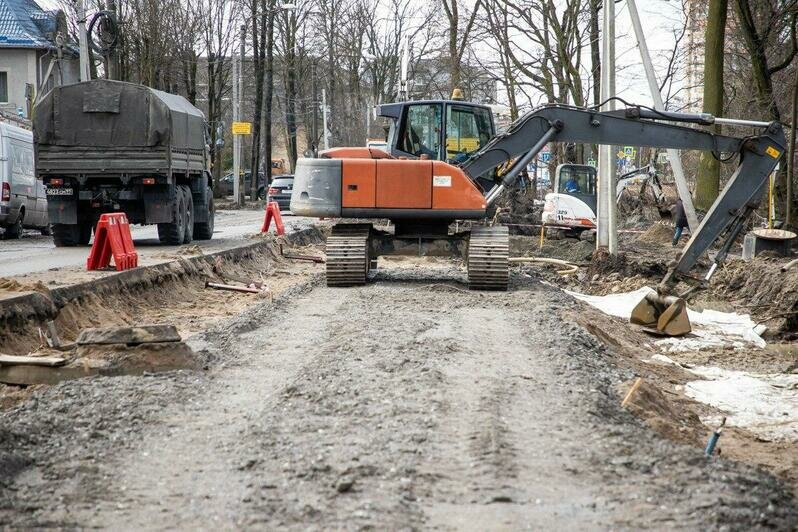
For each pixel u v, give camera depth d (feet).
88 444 23.34
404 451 22.35
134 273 53.26
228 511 19.03
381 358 32.60
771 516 19.24
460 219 56.39
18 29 175.22
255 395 28.50
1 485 20.66
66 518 18.76
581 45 149.59
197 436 24.04
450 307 47.19
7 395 29.86
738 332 54.24
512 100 158.20
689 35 147.23
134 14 146.20
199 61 214.07
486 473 21.08
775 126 53.26
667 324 52.26
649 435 25.52
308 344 37.01
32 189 96.94
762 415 36.06
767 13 111.65
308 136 244.63
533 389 29.09
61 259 66.39
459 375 30.68
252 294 60.85
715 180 97.35
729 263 74.54
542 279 75.25
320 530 18.03
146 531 18.12
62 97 73.67
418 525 18.34
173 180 77.56
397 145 64.28
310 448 22.56
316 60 232.32
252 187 205.67
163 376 30.55
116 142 74.08
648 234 125.90
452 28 163.43
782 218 107.96
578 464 21.98
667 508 19.31
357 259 55.36
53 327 37.47
